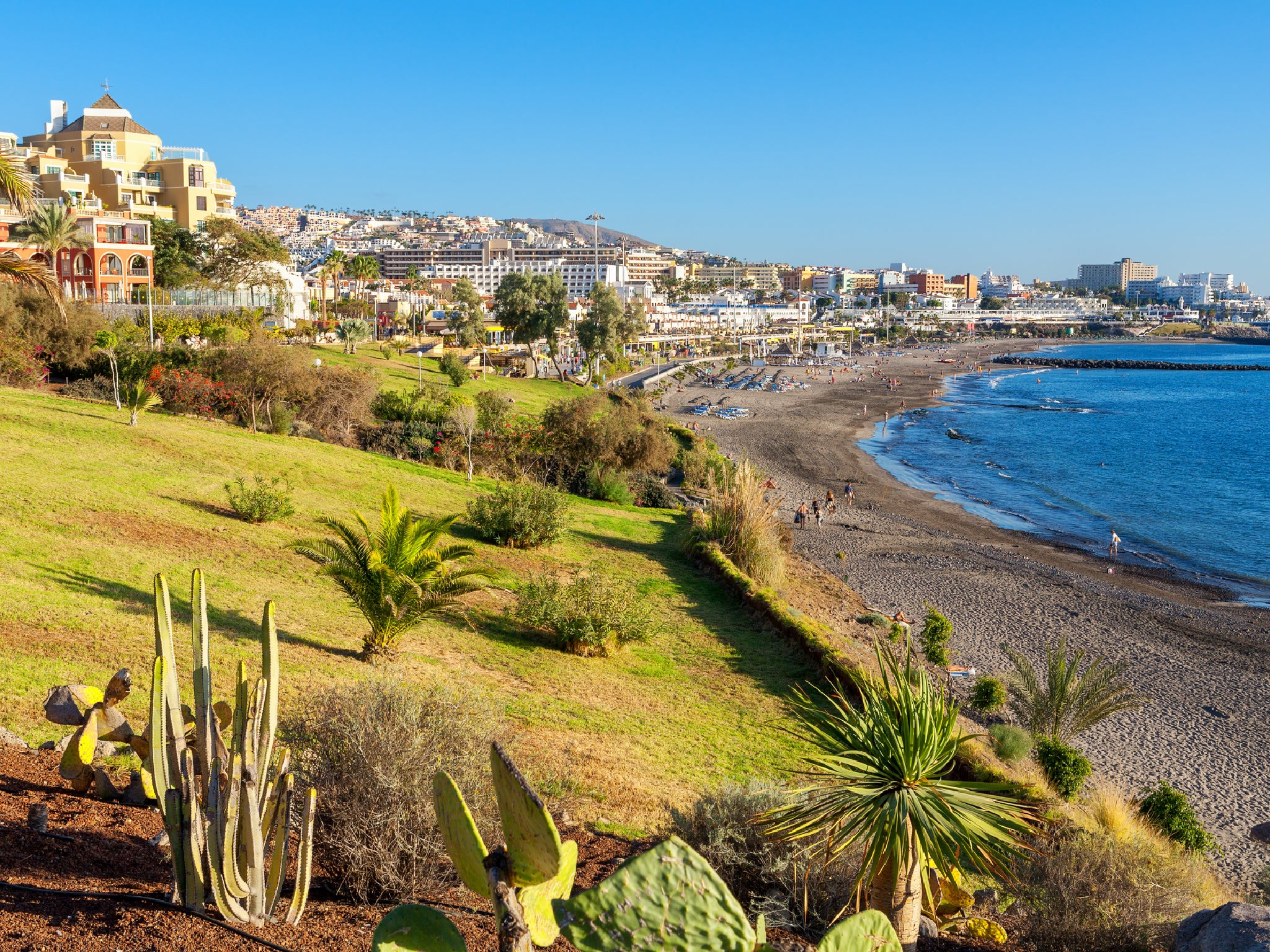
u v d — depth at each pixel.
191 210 95.25
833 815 6.10
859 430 100.19
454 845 3.13
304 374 41.53
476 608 22.39
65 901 5.02
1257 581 41.28
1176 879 8.22
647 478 48.12
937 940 6.91
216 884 4.82
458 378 77.94
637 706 17.53
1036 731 19.70
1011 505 60.16
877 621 29.33
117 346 42.44
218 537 23.02
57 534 20.11
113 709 7.45
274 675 4.92
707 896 2.77
